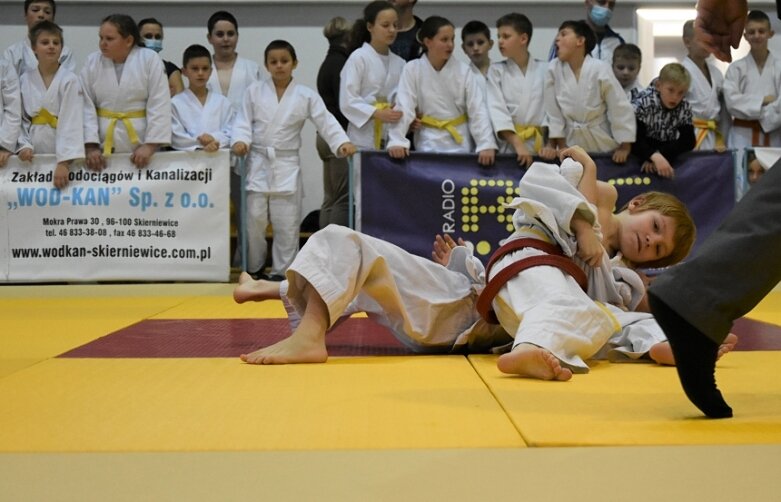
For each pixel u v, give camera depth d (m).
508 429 1.65
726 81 7.20
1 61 6.30
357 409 1.85
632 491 1.25
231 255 7.66
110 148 6.23
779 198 1.58
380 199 5.98
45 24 6.24
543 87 6.09
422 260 2.77
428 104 6.13
